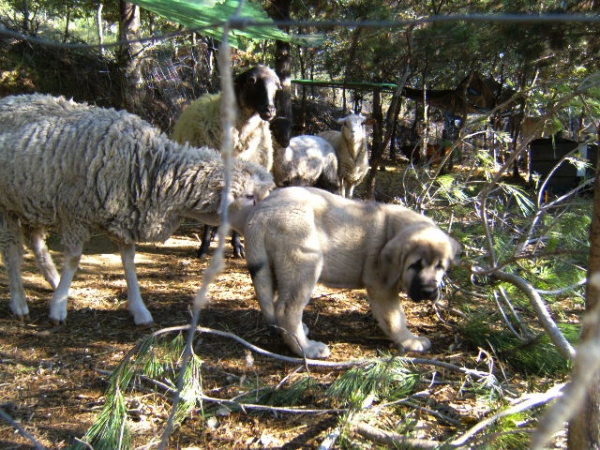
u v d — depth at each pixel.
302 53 17.22
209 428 2.96
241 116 5.69
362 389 3.01
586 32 7.18
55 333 4.04
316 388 3.34
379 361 3.24
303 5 9.58
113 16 16.19
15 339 3.90
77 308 4.53
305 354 3.66
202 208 3.98
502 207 5.70
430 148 13.15
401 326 3.88
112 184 3.79
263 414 3.09
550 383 3.46
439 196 5.86
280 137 6.94
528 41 7.52
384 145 8.68
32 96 4.04
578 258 4.65
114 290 5.02
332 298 4.99
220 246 1.04
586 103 3.97
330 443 2.69
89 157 3.75
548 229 4.40
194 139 5.83
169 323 4.30
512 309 3.99
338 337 4.16
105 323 4.26
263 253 3.59
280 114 8.27
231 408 3.11
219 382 3.44
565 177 10.89
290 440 2.87
